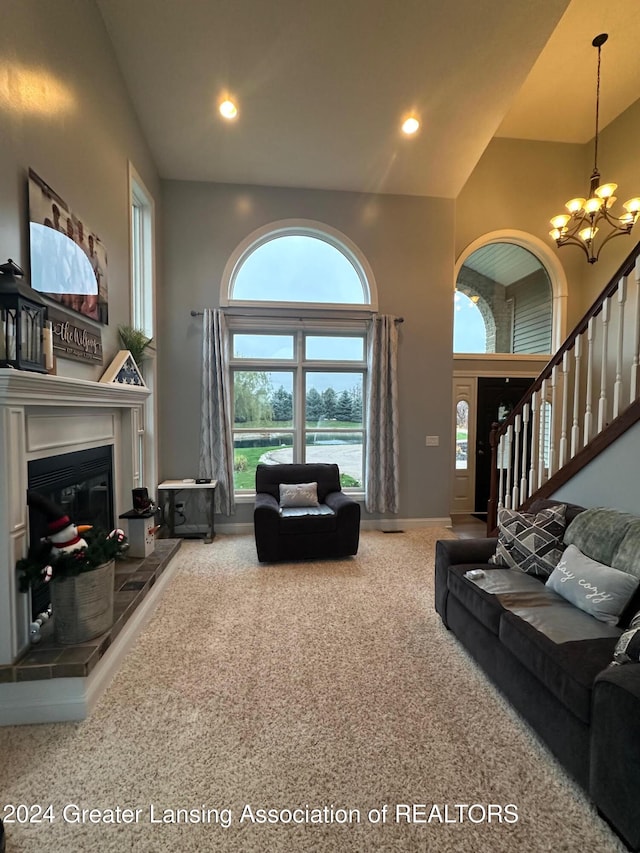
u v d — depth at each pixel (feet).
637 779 3.79
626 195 16.67
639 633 4.70
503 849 4.08
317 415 16.14
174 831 4.25
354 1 10.07
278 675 6.79
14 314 5.61
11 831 4.24
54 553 6.14
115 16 9.96
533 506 9.32
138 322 13.46
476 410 18.99
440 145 13.96
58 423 7.39
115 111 10.60
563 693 4.83
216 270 15.01
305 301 15.57
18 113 6.31
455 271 17.58
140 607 8.29
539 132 17.71
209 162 14.16
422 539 14.56
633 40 13.25
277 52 11.09
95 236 9.18
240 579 10.83
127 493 10.84
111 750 5.25
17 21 6.29
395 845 4.13
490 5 10.36
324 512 12.30
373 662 7.17
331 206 15.47
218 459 14.82
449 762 5.10
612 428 8.18
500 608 6.38
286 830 4.26
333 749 5.28
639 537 6.31
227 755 5.18
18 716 5.70
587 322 9.22
